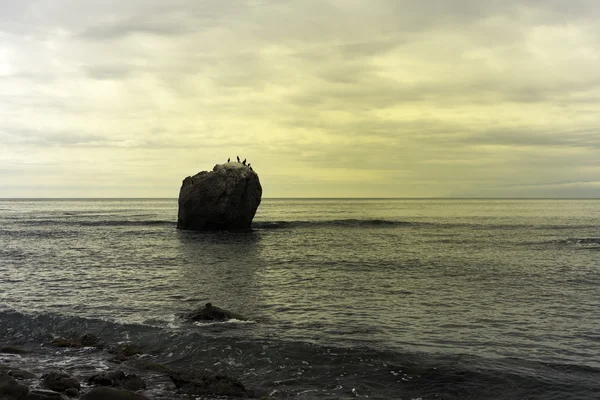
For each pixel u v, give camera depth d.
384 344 17.83
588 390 13.79
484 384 14.27
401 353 16.64
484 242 53.06
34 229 72.56
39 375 15.20
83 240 55.62
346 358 16.28
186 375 14.78
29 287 28.19
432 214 133.12
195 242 53.25
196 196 64.56
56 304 24.11
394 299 25.19
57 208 185.25
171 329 19.58
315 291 27.25
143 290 27.50
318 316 21.88
